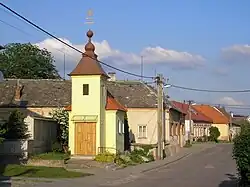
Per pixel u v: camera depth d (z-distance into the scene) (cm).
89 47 3956
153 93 5500
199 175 3119
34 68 7200
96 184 2473
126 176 2970
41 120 3653
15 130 3353
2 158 3259
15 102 4669
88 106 3888
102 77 3931
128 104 5347
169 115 6028
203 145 8119
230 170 3519
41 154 3453
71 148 3872
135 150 4525
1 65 7112
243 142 1956
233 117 13762
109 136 4031
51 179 2566
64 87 4919
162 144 4709
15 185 2247
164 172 3353
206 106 12425
